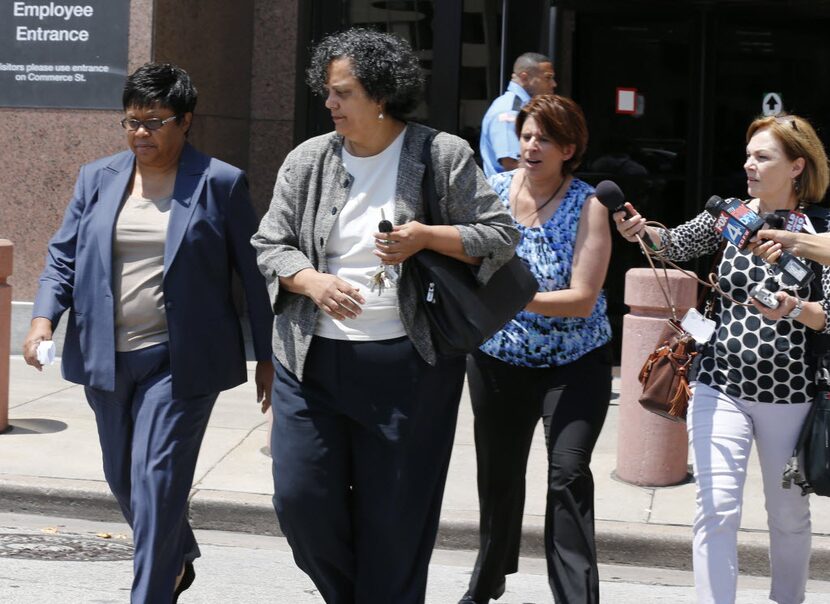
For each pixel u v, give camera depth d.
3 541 7.40
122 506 5.68
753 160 5.35
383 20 13.33
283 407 4.80
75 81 12.26
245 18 13.99
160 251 5.33
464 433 9.69
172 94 5.31
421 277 4.66
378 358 4.69
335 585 4.96
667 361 5.48
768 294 5.04
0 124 12.38
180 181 5.38
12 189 12.42
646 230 5.48
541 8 12.49
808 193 5.36
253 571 7.00
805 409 5.21
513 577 7.07
